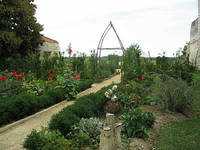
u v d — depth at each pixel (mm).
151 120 4395
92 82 11617
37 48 16297
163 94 5801
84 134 3545
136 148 3391
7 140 3936
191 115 5559
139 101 6441
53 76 9969
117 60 21328
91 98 5805
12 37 12578
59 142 2971
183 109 5754
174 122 4941
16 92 6656
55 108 6496
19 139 3979
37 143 2977
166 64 10719
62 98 7449
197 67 12250
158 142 3754
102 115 5590
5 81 7000
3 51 13344
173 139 3820
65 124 3662
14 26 13961
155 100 6582
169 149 3400
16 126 4805
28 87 7055
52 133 3168
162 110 5848
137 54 11727
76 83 8172
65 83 7875
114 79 14844
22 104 5348
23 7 13656
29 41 14328
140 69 10664
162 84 6023
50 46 19484
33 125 4867
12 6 13148
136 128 3938
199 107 6109
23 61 12469
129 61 11250
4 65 12078
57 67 11141
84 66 13414
